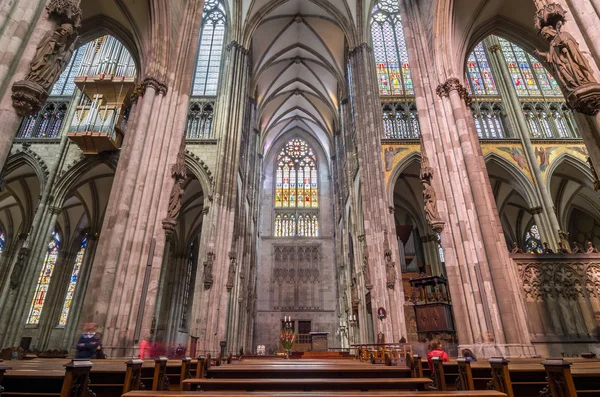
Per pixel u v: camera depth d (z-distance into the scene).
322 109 43.88
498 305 10.23
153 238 11.84
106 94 22.06
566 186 26.94
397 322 18.89
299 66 38.97
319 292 40.72
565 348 11.35
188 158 23.14
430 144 13.24
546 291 12.20
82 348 8.25
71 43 7.47
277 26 33.38
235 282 25.67
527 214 30.84
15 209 29.19
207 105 25.59
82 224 29.98
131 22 15.12
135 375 5.02
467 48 15.09
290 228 44.06
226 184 23.03
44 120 24.22
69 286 28.41
